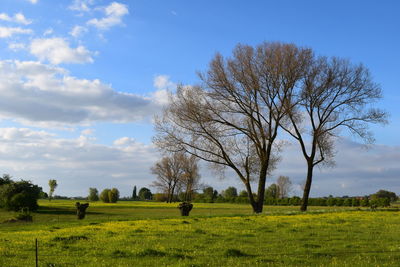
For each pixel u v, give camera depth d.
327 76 44.84
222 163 43.69
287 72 42.03
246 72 42.66
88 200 125.62
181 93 43.62
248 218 33.94
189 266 14.02
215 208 77.06
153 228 26.45
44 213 52.28
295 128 45.62
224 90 43.19
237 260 15.27
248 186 44.34
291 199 97.44
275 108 43.06
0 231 27.44
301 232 23.91
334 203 87.50
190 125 43.25
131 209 68.81
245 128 43.62
